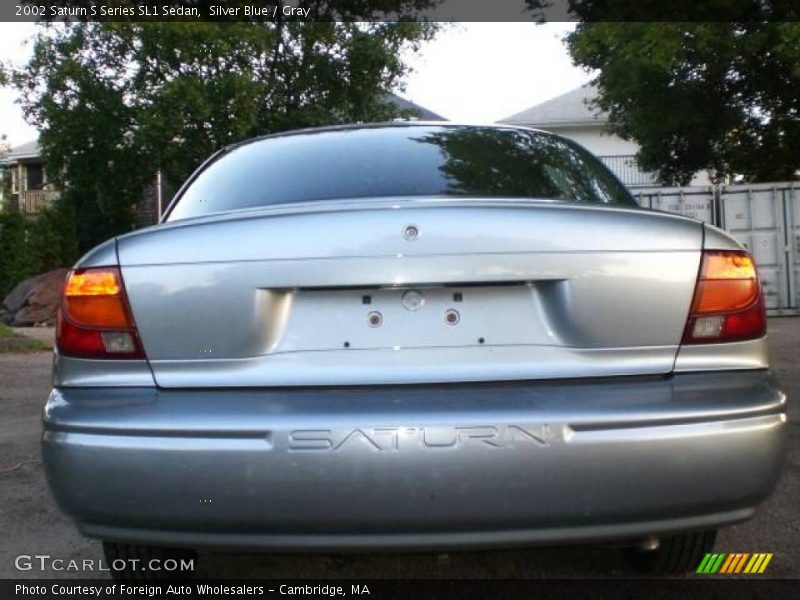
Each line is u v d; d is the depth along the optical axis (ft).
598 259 7.57
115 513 7.13
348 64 54.70
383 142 10.84
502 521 6.94
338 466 6.91
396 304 7.58
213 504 6.98
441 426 6.93
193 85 48.16
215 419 7.06
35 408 21.95
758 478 7.25
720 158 53.67
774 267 42.27
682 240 7.77
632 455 6.98
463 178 9.96
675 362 7.57
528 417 6.97
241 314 7.50
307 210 7.75
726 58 40.40
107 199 54.49
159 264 7.67
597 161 11.59
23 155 90.74
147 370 7.54
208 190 10.14
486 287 7.59
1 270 66.39
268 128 53.16
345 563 10.81
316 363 7.47
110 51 51.26
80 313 7.73
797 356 27.81
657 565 9.87
